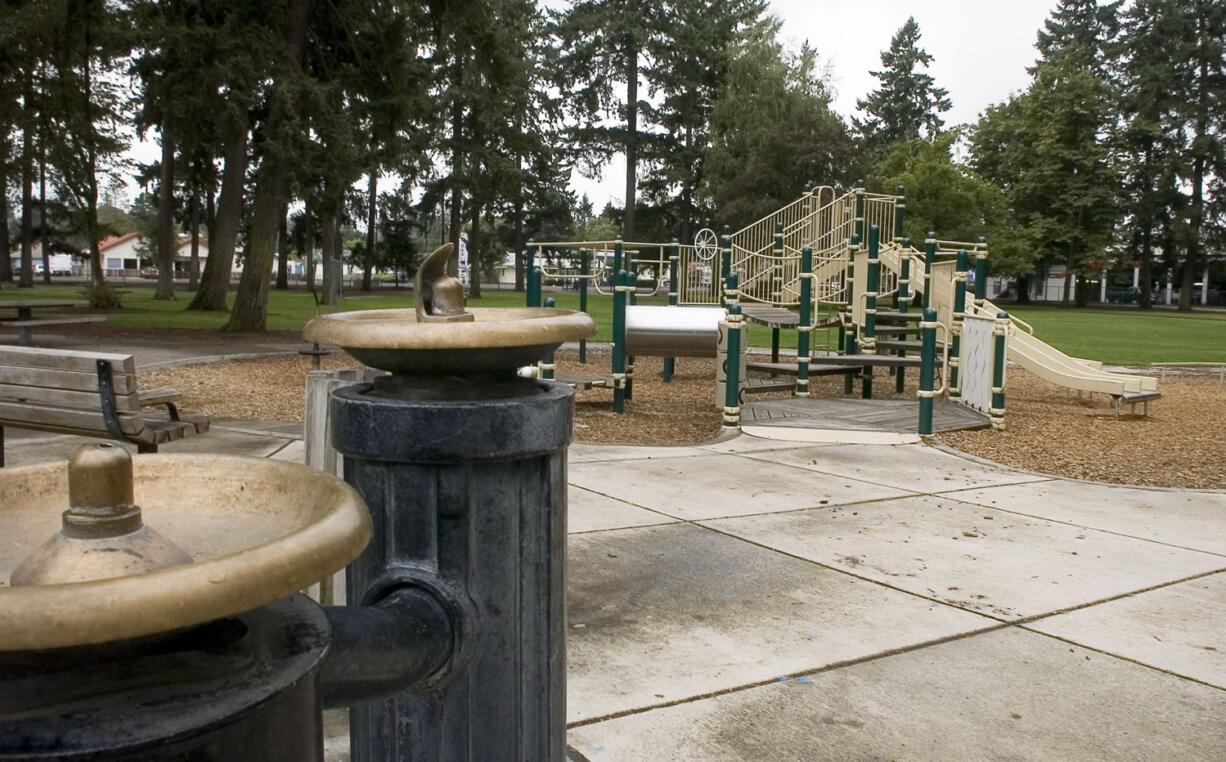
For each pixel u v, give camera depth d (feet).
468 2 68.03
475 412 3.73
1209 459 25.38
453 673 3.82
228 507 2.69
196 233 168.45
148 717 1.89
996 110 204.74
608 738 8.68
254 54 58.49
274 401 31.81
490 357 3.76
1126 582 13.79
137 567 1.96
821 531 16.44
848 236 46.91
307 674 2.23
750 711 9.31
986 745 8.74
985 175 203.21
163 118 61.46
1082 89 182.19
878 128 271.49
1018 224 184.24
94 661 1.94
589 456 23.58
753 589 13.12
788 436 27.27
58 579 1.90
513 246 271.28
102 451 2.00
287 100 57.41
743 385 34.47
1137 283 263.90
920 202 163.63
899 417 30.63
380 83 70.44
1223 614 12.47
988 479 21.85
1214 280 255.70
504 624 3.98
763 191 179.83
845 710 9.39
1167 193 199.31
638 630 11.47
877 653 10.88
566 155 214.07
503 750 4.02
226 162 87.40
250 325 66.28
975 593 13.14
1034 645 11.24
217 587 1.73
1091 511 18.61
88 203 91.61
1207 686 10.16
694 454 24.29
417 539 3.84
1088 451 26.37
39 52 66.64
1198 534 16.83
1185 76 204.23
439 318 3.83
